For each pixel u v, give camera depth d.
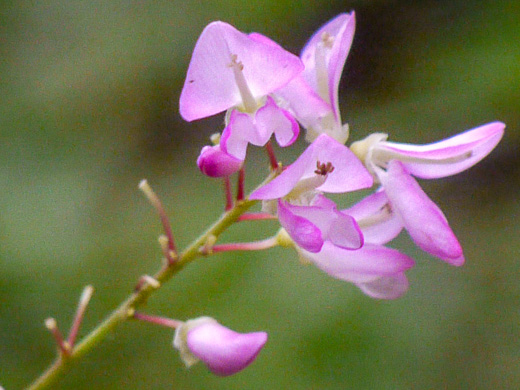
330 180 0.09
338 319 0.13
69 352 0.10
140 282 0.10
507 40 0.17
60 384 0.13
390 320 0.13
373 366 0.13
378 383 0.13
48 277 0.14
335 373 0.13
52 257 0.14
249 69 0.09
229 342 0.09
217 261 0.13
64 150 0.17
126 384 0.13
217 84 0.09
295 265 0.13
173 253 0.10
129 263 0.14
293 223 0.09
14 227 0.15
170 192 0.16
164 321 0.10
